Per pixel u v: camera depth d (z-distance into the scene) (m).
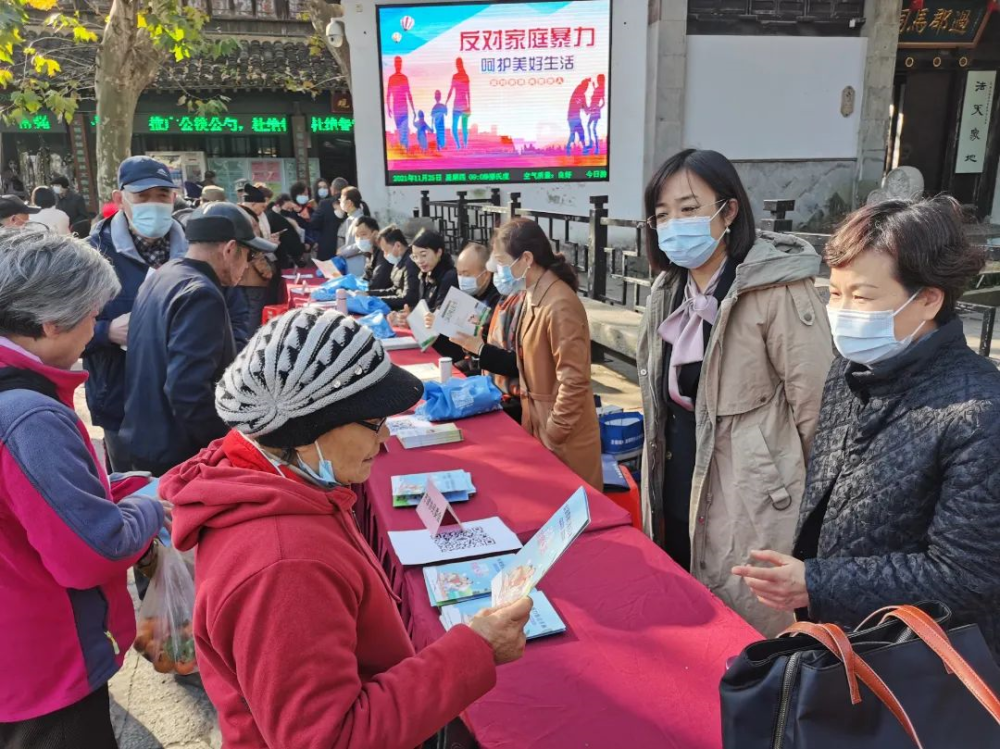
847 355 1.34
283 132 14.85
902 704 0.94
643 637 1.51
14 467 1.38
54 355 1.53
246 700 0.93
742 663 1.01
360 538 1.09
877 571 1.23
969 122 9.29
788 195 8.54
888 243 1.24
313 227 9.56
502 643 1.05
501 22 8.56
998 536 1.12
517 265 2.72
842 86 8.32
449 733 1.17
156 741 2.31
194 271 2.38
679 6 7.81
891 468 1.26
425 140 8.99
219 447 1.13
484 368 3.16
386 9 8.57
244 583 0.89
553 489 2.26
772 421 1.88
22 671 1.47
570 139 8.89
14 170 14.31
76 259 1.50
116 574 1.54
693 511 2.00
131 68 7.80
